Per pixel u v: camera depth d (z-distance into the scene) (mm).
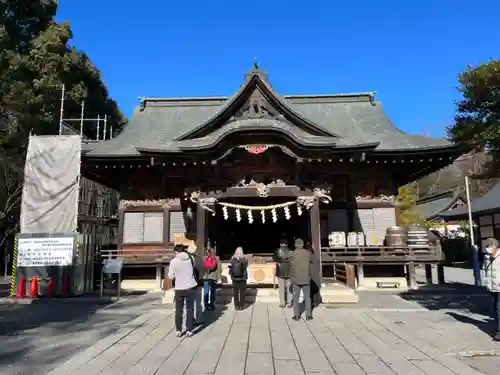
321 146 15266
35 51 31625
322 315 11047
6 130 30234
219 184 16031
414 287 17219
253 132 15156
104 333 9266
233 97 16906
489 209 25219
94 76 36844
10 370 6480
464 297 14828
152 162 16203
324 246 18641
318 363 6598
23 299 14477
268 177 16156
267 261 17938
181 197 19219
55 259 15109
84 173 19266
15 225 29469
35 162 17047
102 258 18844
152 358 6934
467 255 35219
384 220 18844
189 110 23969
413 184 67062
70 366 6488
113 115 41750
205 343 7996
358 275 17672
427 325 9859
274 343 7957
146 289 18016
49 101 30500
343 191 19094
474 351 7406
